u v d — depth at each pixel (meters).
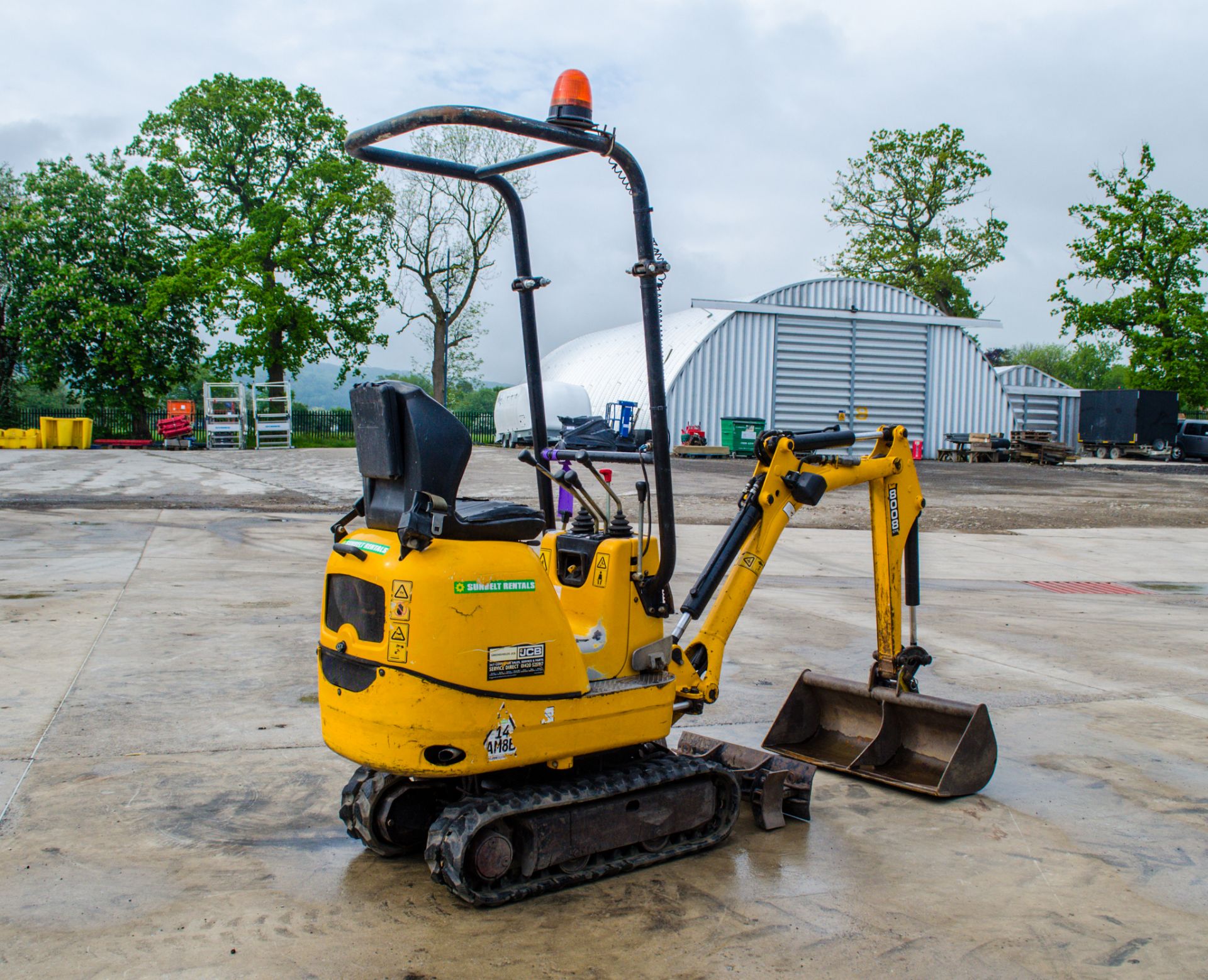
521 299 4.43
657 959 3.37
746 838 4.50
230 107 40.91
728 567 4.59
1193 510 21.66
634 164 3.79
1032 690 7.30
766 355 38.59
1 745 5.20
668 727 4.17
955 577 12.78
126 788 4.73
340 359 43.12
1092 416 45.34
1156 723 6.55
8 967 3.18
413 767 3.50
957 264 54.62
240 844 4.19
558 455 4.16
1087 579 13.06
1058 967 3.43
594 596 4.06
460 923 3.57
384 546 3.59
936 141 53.06
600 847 3.91
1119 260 45.91
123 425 45.50
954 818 4.82
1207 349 44.81
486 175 4.28
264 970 3.21
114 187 42.78
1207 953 3.56
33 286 42.75
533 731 3.69
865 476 5.18
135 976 3.15
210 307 40.34
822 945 3.51
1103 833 4.70
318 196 41.28
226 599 9.11
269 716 5.84
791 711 5.74
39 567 10.43
